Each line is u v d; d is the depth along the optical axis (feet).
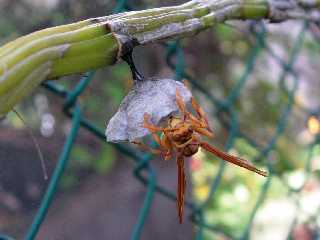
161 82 0.38
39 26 1.28
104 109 1.46
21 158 1.42
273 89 1.85
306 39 1.77
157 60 1.36
